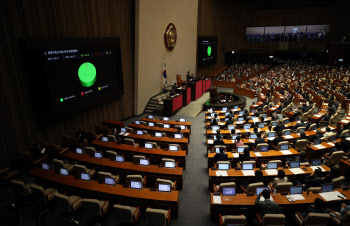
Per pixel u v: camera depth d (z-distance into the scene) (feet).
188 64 91.61
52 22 39.29
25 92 36.60
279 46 146.92
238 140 35.42
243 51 152.97
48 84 38.91
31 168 34.83
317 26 137.80
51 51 38.93
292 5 139.95
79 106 45.06
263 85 93.25
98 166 33.01
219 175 28.58
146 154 36.04
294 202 22.95
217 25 126.62
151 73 67.51
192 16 89.15
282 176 24.71
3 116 33.99
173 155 35.24
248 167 29.68
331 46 122.01
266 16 147.02
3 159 34.35
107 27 50.98
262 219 20.17
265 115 52.01
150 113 65.67
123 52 56.85
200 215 26.53
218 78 107.65
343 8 128.67
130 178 26.63
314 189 24.36
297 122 48.19
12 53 34.32
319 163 30.48
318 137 39.01
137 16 57.52
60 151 39.22
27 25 35.65
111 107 55.47
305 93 71.87
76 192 27.30
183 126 48.11
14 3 33.88
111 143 39.78
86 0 45.21
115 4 52.49
